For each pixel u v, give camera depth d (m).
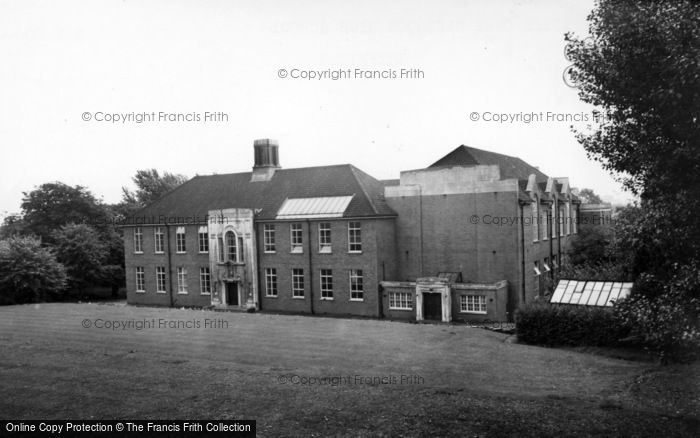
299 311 45.38
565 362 22.05
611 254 39.62
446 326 32.75
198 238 50.75
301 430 14.02
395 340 27.27
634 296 18.00
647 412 14.71
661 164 13.82
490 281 40.72
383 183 54.03
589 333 25.05
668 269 16.83
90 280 62.41
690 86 12.46
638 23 13.22
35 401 17.09
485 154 48.69
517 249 39.72
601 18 14.39
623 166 15.16
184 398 16.94
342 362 22.11
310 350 24.72
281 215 46.12
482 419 14.43
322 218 43.91
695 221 13.88
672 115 13.09
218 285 48.31
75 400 17.06
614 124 15.12
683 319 15.12
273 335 28.92
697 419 14.08
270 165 52.19
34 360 22.89
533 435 13.31
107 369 20.97
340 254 43.44
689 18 12.55
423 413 15.01
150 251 53.72
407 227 44.03
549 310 26.09
